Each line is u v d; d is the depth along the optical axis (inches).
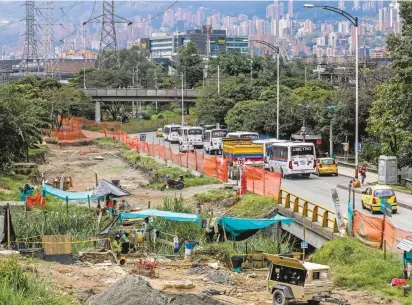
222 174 2459.4
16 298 894.4
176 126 4549.7
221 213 1878.7
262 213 1718.8
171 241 1515.7
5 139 2655.0
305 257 1405.0
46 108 5088.6
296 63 6668.3
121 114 6860.2
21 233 1503.4
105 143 4643.2
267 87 4680.1
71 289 1042.7
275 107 3599.9
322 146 3351.4
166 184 2415.1
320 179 2448.3
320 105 3366.1
